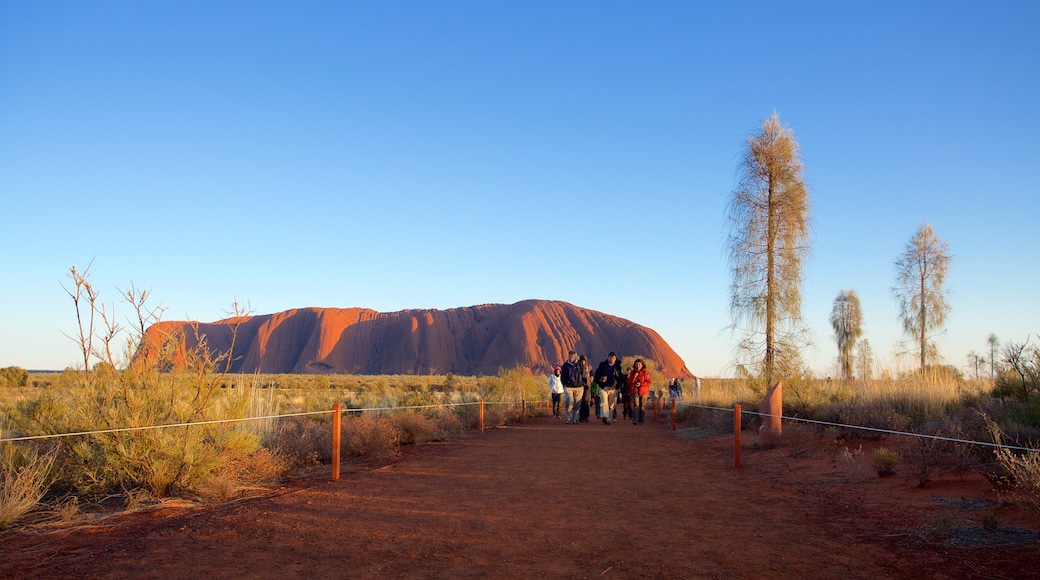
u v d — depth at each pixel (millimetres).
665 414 29391
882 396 14438
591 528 6906
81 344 8719
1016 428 9375
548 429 20938
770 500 8508
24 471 7621
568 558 5750
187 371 9414
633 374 24078
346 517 7375
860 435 12609
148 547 6008
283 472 10609
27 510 7203
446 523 7109
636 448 14875
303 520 7191
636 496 8812
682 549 6062
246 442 9648
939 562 5469
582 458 13008
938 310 33750
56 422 8672
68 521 7055
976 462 8680
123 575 5160
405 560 5648
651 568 5461
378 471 11094
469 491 9156
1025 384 11961
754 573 5316
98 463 8484
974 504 7195
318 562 5559
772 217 19297
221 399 9984
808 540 6367
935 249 34344
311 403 18969
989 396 13312
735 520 7305
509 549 6039
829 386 18406
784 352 18625
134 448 8406
